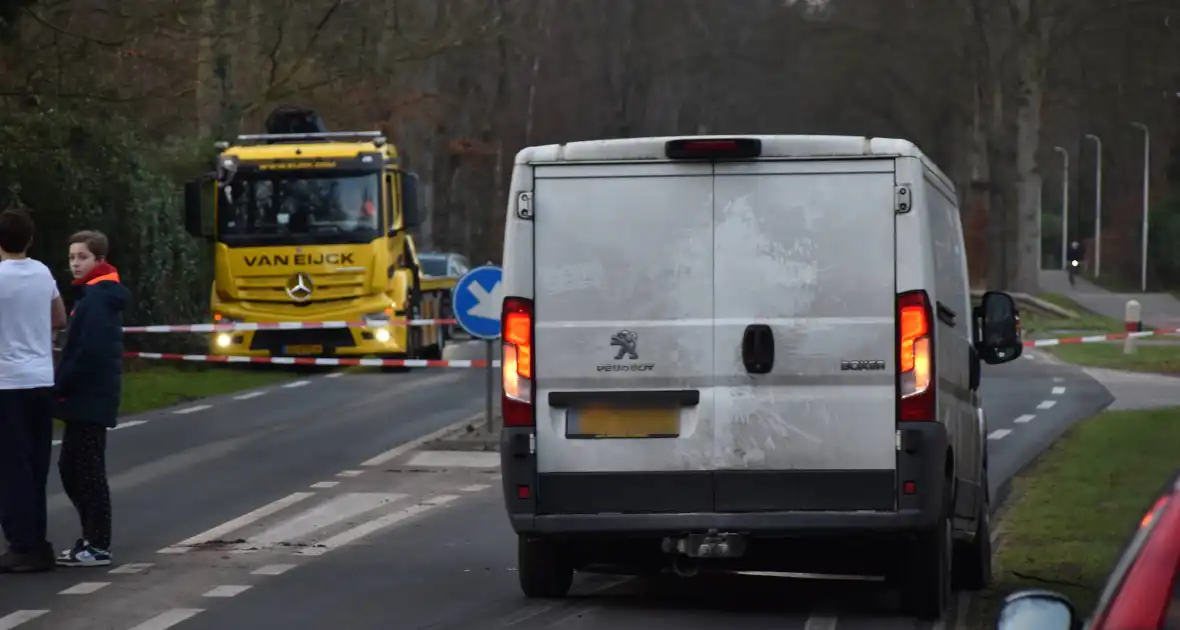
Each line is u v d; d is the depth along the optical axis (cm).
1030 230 12319
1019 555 2361
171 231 6494
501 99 12306
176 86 5784
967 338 2150
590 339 1888
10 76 5294
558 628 1859
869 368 1852
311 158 6150
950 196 2142
